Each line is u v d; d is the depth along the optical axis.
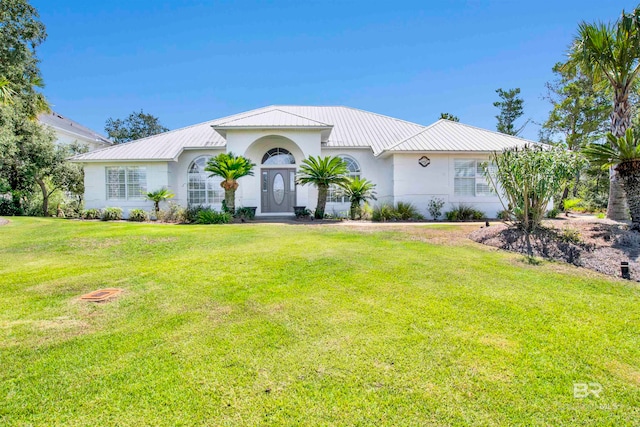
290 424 2.62
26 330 4.26
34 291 5.78
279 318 4.56
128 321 4.52
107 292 5.70
